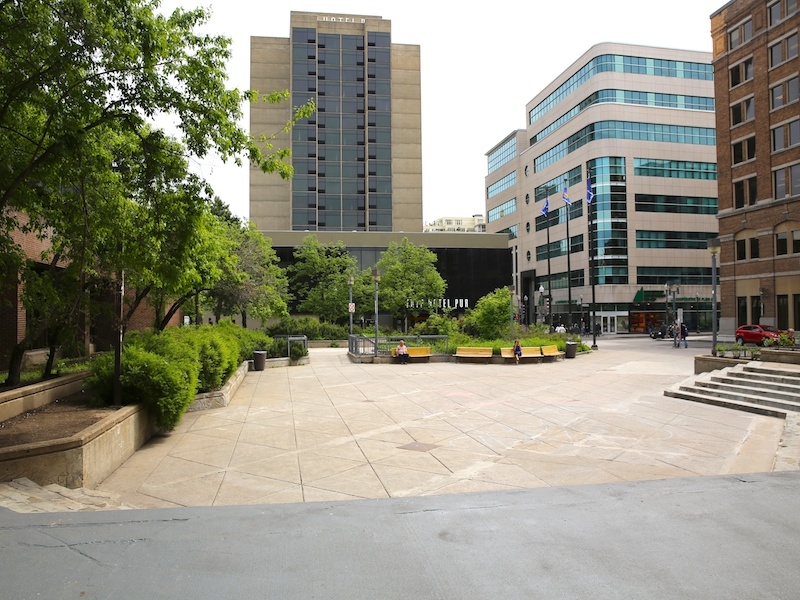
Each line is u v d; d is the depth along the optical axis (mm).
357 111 77938
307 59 77125
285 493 6957
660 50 68438
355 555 4324
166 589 3717
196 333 16938
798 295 40344
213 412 13188
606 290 65500
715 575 3947
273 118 76375
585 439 9930
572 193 71812
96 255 11492
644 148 66750
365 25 78250
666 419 11852
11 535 4715
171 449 9469
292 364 26719
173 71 9211
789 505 5598
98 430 7508
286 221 76188
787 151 41094
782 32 41344
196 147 9469
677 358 29062
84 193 9297
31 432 7719
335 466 8250
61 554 4316
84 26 8336
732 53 45812
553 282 76750
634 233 66062
